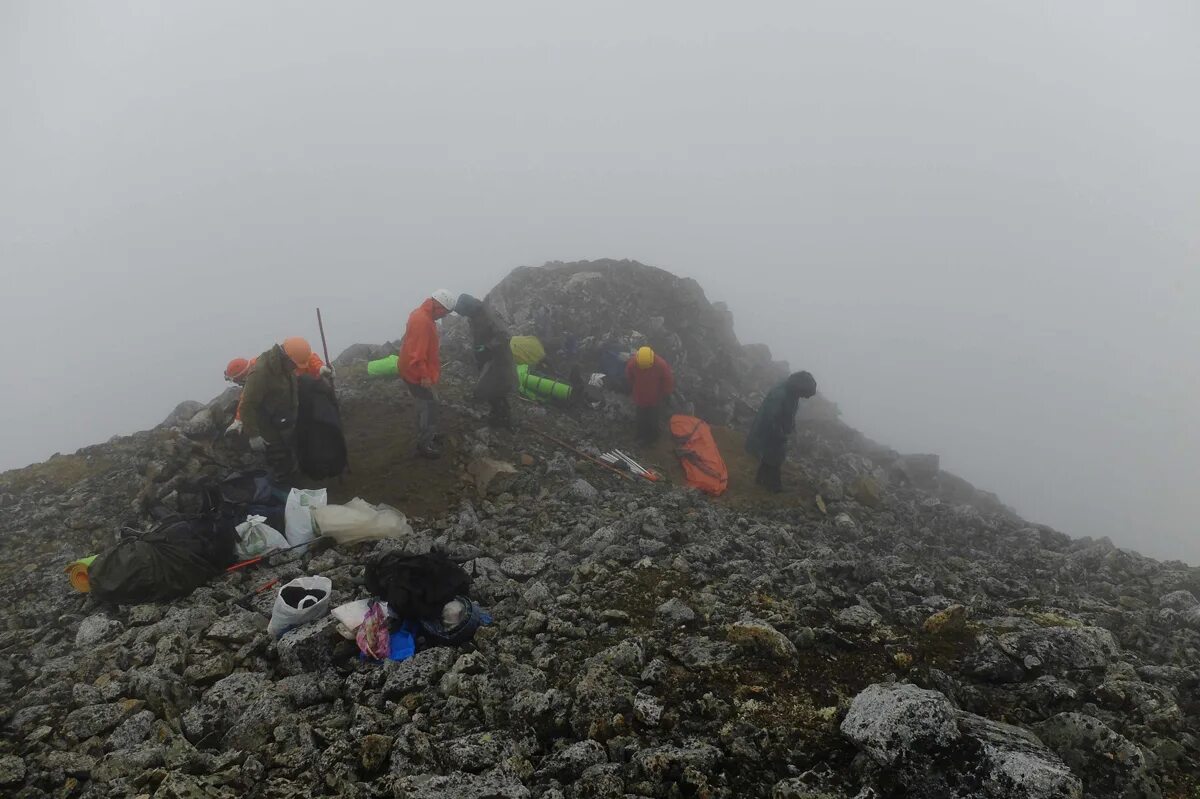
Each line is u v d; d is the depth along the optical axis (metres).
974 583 9.26
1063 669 5.91
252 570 8.41
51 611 7.88
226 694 5.89
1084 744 4.80
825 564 8.58
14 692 6.45
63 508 10.21
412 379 11.09
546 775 4.74
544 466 12.47
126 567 7.68
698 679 5.66
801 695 5.40
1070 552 13.79
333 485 10.77
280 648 6.41
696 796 4.45
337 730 5.38
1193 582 10.20
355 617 6.49
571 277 21.64
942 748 4.34
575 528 9.84
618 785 4.52
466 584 6.89
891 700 4.61
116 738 5.46
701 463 14.28
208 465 10.90
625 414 15.85
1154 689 5.64
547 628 6.74
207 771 5.07
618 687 5.55
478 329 12.52
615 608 7.09
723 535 10.10
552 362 17.72
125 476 10.97
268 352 9.68
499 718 5.44
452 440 12.28
